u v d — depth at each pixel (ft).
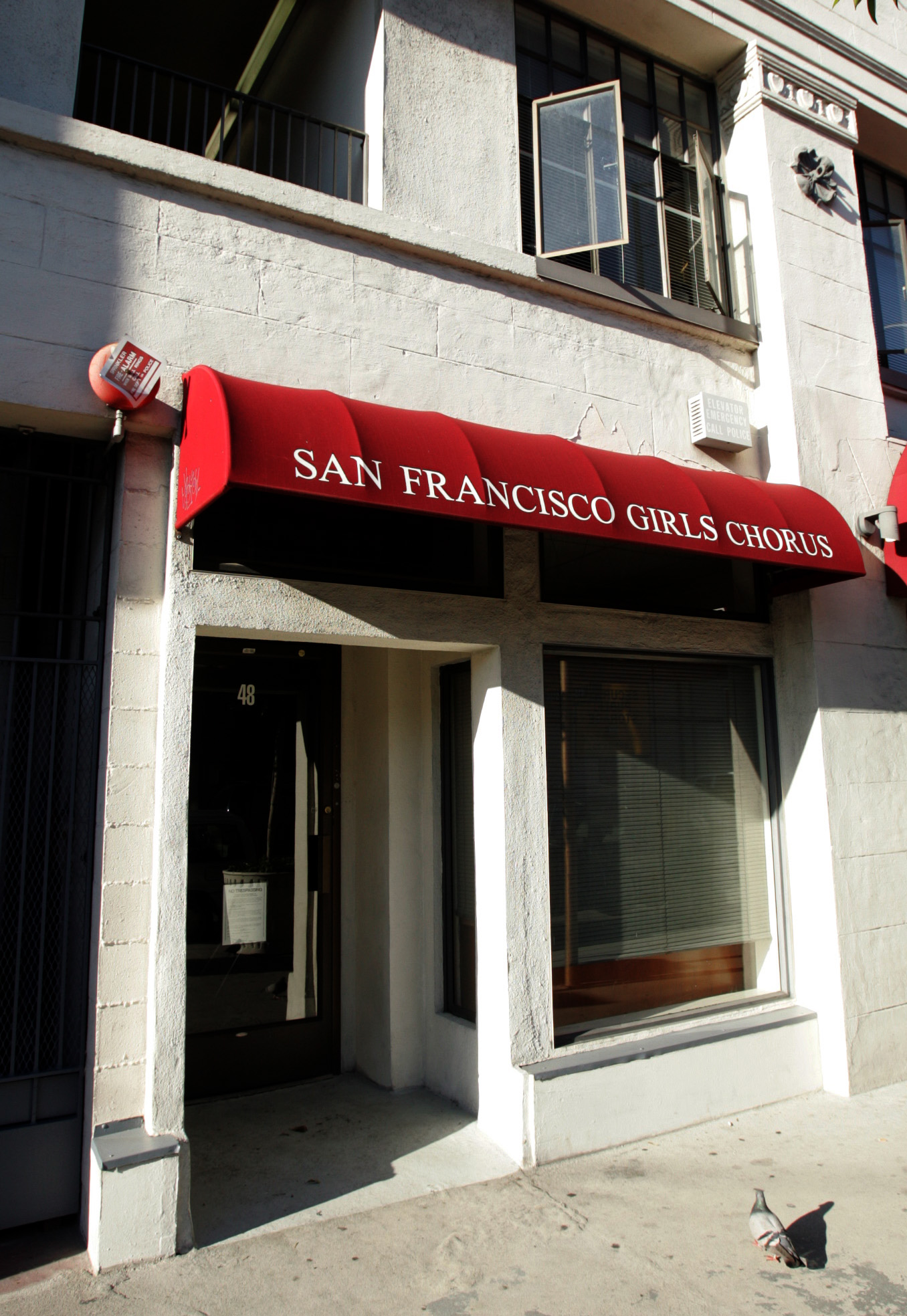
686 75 21.25
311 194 14.51
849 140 21.59
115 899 11.71
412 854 17.12
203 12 20.34
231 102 23.12
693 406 18.65
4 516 13.30
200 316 13.35
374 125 16.35
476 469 12.52
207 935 16.44
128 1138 11.22
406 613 14.25
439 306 15.81
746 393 19.69
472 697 16.15
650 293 18.40
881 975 17.72
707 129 21.29
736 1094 15.90
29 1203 11.49
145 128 23.03
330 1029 17.52
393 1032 16.61
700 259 20.68
